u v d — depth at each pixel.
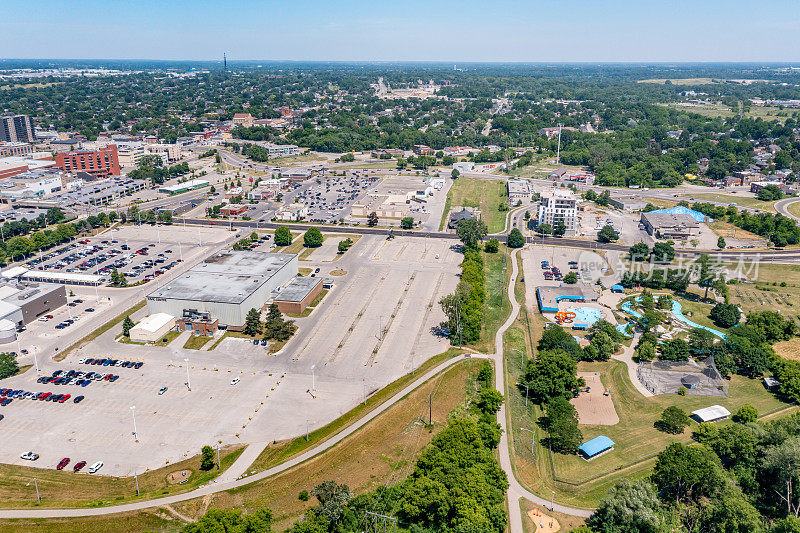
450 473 143.50
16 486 151.38
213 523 127.19
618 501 133.50
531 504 144.88
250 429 176.25
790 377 194.88
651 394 197.75
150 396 193.12
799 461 140.50
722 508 134.88
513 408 187.75
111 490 150.38
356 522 134.62
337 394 195.12
